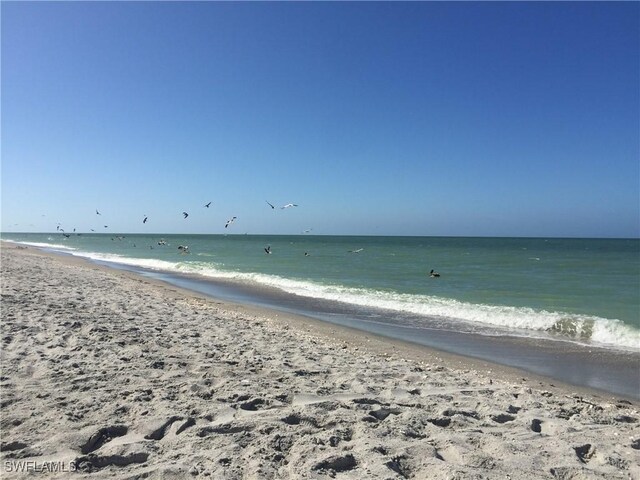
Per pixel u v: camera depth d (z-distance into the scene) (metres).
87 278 20.64
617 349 11.49
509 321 14.50
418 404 5.99
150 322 10.87
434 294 20.33
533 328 13.85
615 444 4.89
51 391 5.78
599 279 26.52
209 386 6.27
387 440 4.64
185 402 5.53
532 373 9.46
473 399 6.45
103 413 5.14
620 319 14.55
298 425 4.98
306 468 3.94
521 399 6.70
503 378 8.93
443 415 5.59
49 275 19.89
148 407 5.35
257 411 5.36
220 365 7.39
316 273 29.69
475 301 18.38
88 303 12.81
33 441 4.43
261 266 35.06
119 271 29.48
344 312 16.31
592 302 18.12
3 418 4.94
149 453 4.24
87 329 9.31
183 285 23.59
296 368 7.64
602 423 5.91
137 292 17.38
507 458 4.34
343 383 6.88
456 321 14.87
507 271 31.67
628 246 98.75
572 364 10.17
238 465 4.03
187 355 7.96
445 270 32.59
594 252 65.62
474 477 3.89
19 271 20.30
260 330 11.44
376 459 4.14
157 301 15.18
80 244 81.12
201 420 5.02
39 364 6.89
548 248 83.12
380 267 34.62
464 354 10.91
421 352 10.88
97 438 4.55
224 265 35.66
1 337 8.30
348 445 4.51
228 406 5.42
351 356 9.20
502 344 11.94
